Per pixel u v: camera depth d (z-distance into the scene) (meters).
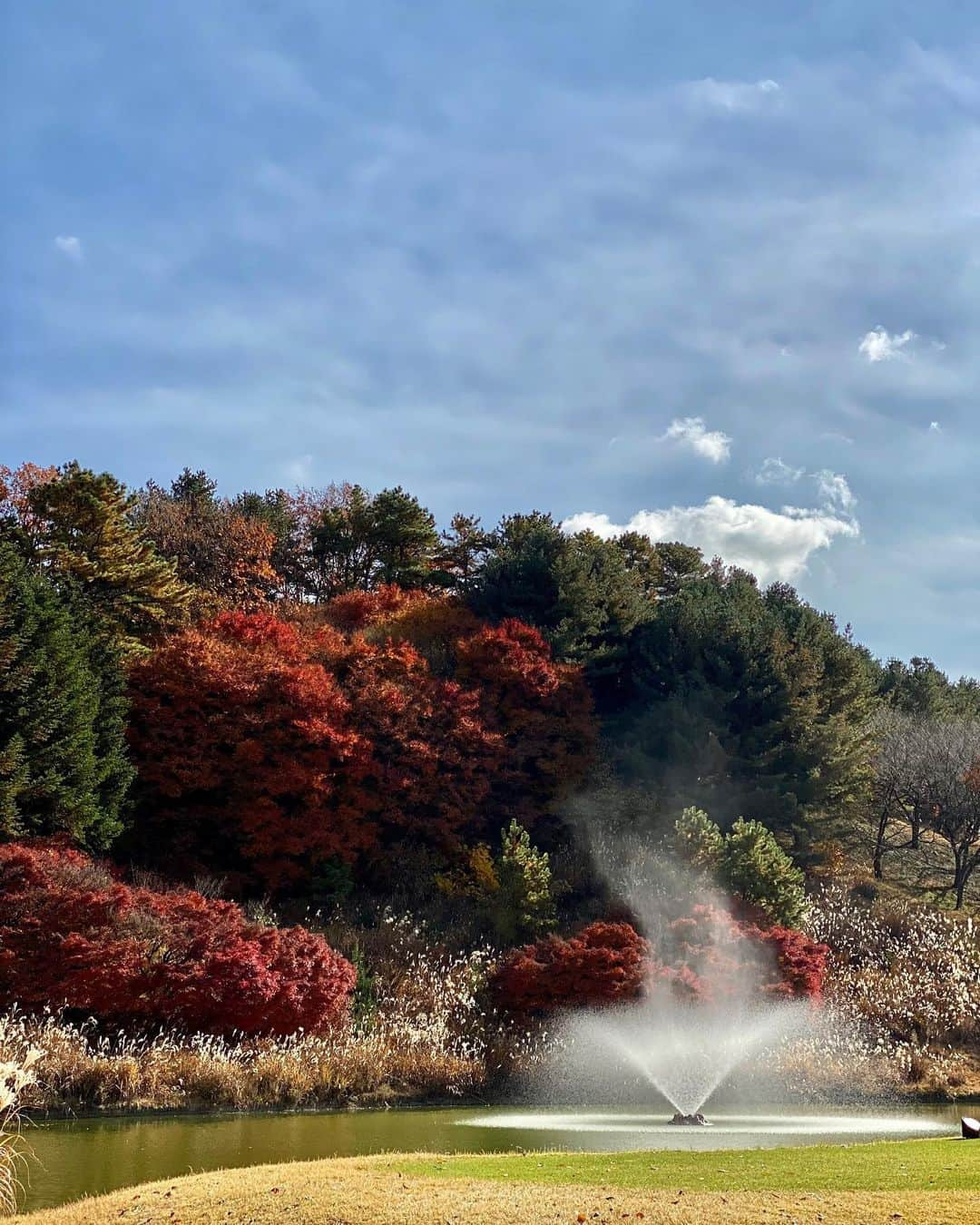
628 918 28.48
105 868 26.98
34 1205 11.29
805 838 37.66
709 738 37.97
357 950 26.69
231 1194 10.68
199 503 58.03
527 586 45.41
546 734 38.59
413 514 57.47
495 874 32.38
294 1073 20.25
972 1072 24.94
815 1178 10.85
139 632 38.38
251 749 32.19
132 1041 20.75
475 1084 22.30
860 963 29.88
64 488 37.44
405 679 37.22
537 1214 9.49
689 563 66.88
